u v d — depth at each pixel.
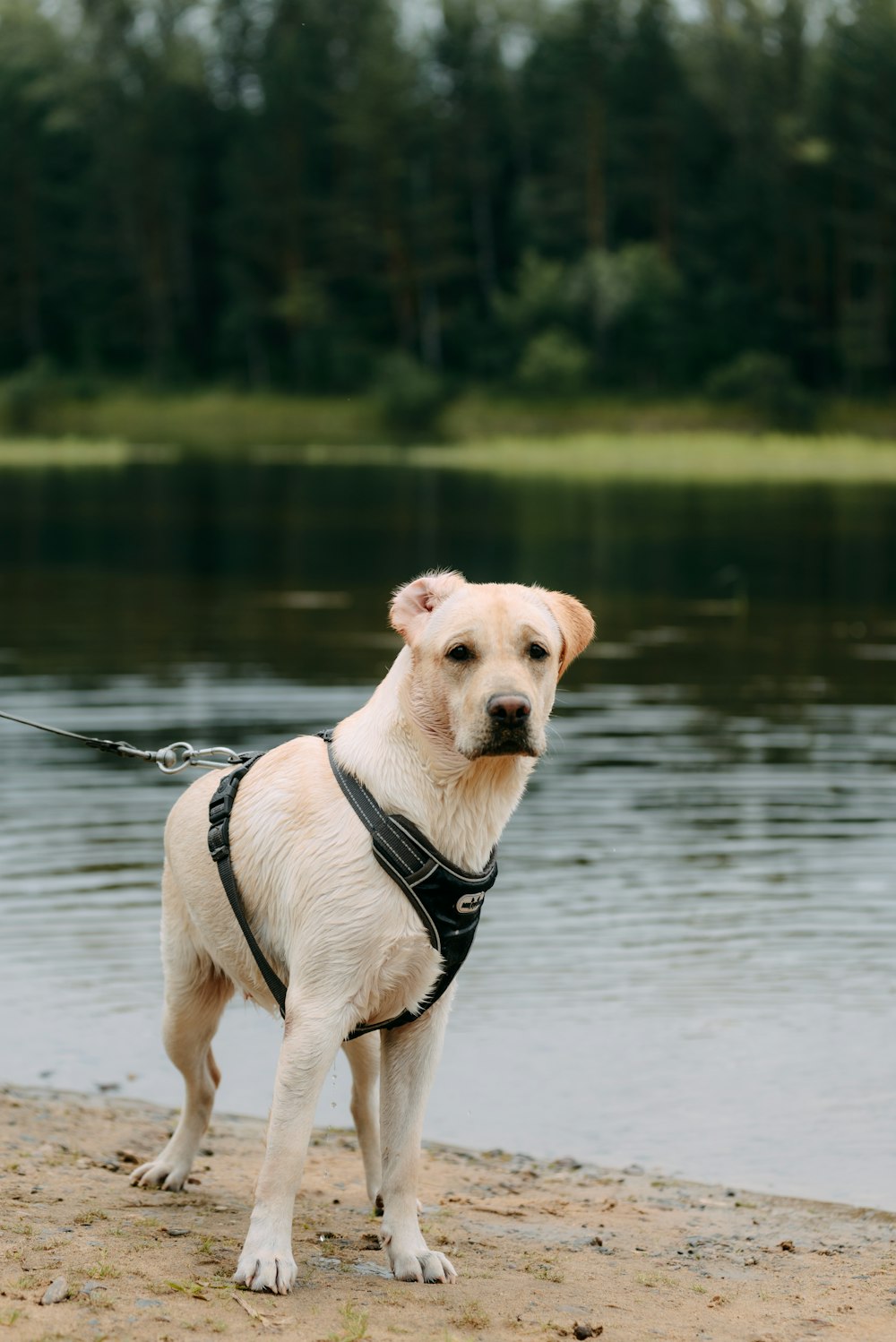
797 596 25.28
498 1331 4.66
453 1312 4.78
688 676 18.00
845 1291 5.27
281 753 5.25
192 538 33.69
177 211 86.00
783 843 11.35
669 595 25.33
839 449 62.50
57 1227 5.28
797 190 76.00
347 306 83.25
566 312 75.62
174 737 13.95
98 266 88.06
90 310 88.12
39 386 78.88
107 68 86.75
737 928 9.54
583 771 13.43
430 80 82.69
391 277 80.75
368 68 78.88
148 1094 7.48
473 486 48.25
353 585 26.12
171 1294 4.69
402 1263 5.08
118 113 85.88
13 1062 7.74
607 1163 6.65
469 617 4.72
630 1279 5.30
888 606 24.06
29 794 12.46
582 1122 7.06
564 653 4.95
